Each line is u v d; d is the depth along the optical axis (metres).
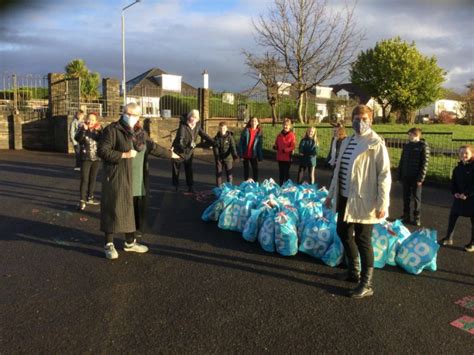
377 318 4.21
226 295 4.64
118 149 5.45
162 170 14.05
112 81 22.50
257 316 4.19
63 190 10.21
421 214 8.91
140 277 5.09
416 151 7.92
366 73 44.66
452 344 3.77
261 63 25.78
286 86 26.78
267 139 19.70
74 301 4.42
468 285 5.13
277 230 5.95
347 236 5.01
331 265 5.59
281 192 8.06
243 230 6.73
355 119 4.68
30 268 5.29
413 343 3.77
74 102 20.67
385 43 44.34
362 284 4.71
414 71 42.78
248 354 3.54
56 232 6.79
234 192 7.70
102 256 5.77
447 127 29.70
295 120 29.22
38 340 3.68
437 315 4.31
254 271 5.36
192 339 3.75
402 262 5.50
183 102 27.00
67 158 16.73
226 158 10.37
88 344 3.64
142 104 26.84
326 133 20.53
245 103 26.53
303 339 3.79
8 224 7.19
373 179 4.61
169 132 21.39
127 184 5.57
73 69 33.78
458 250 6.51
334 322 4.11
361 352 3.61
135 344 3.65
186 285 4.88
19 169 13.43
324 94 53.16
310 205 6.82
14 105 21.05
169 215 8.06
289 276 5.23
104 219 5.59
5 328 3.87
